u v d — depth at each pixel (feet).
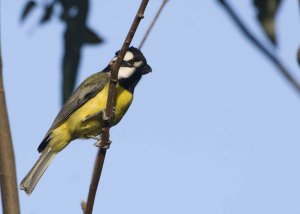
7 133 19.98
